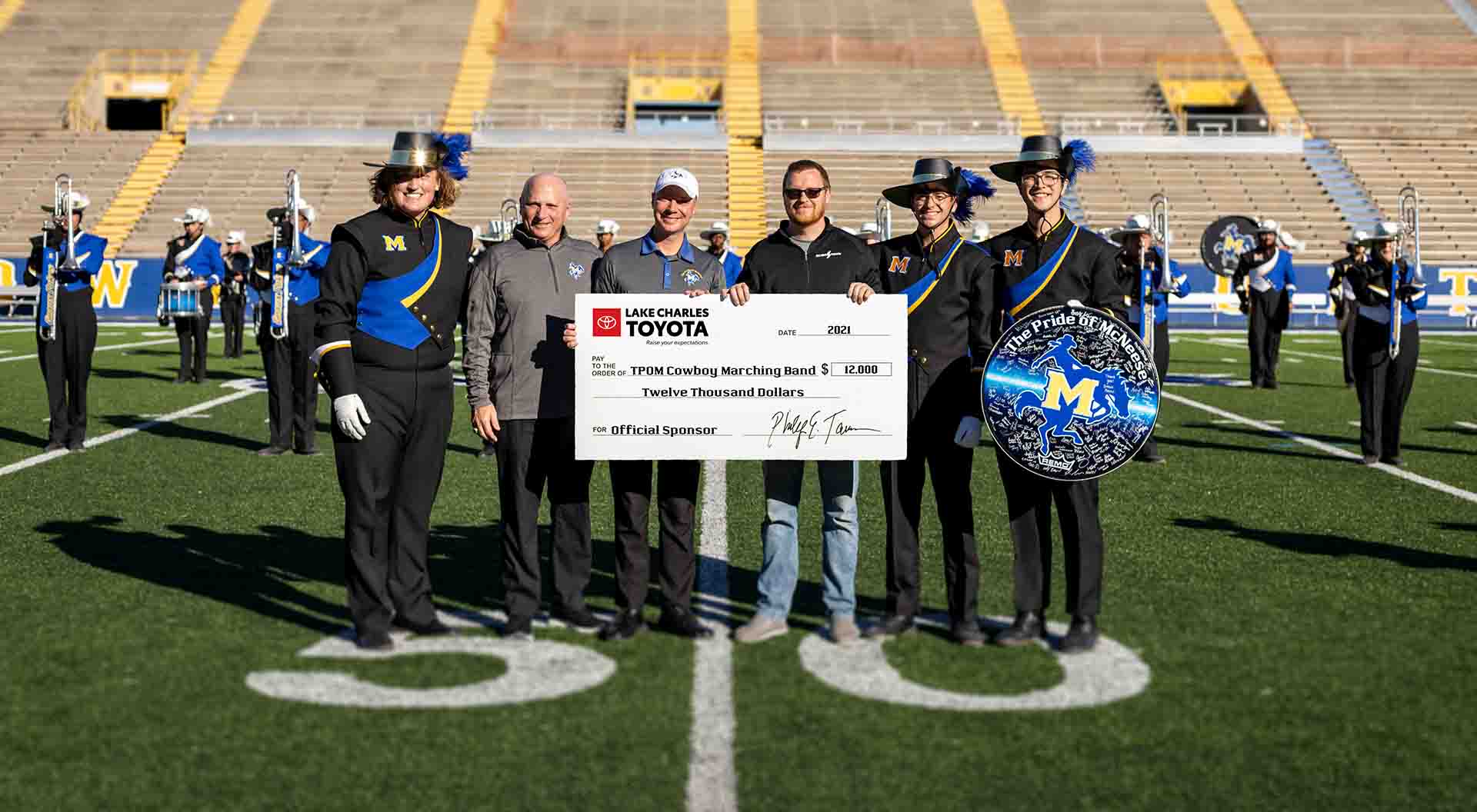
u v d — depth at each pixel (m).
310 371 9.06
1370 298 8.80
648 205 31.38
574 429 4.64
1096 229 30.73
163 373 15.68
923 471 4.66
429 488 4.66
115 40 37.00
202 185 31.58
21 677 4.09
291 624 4.74
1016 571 4.57
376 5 39.22
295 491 7.58
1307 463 8.95
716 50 37.38
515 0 39.88
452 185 4.75
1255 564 5.75
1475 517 6.91
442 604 5.07
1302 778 3.36
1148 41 38.16
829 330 4.49
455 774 3.36
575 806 3.17
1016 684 4.09
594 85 36.34
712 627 4.75
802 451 4.52
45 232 8.95
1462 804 3.21
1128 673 4.20
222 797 3.22
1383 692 4.01
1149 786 3.31
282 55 36.78
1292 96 36.00
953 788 3.29
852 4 39.97
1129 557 5.87
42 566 5.57
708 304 4.50
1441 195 31.98
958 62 37.38
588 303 4.52
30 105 34.09
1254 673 4.20
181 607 4.94
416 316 4.56
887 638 4.60
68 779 3.33
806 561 5.83
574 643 4.55
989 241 4.67
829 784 3.31
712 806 3.17
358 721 3.74
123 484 7.77
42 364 9.06
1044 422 4.37
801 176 4.55
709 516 6.91
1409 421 11.36
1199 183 32.41
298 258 8.89
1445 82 36.62
